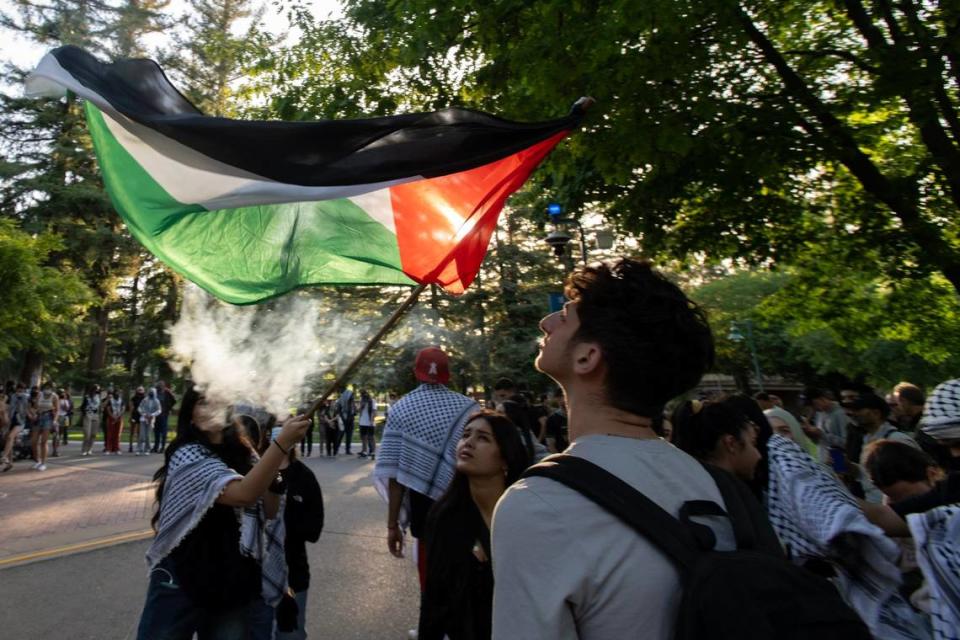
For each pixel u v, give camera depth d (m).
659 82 7.48
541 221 13.13
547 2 7.51
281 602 3.54
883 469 3.19
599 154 7.75
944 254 8.90
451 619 2.62
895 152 11.05
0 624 4.80
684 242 11.34
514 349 27.30
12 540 7.25
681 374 1.27
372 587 5.75
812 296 12.75
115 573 6.10
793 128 8.76
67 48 2.96
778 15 9.21
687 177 9.52
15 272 16.52
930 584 2.00
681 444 3.08
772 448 2.91
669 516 1.10
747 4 8.64
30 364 28.47
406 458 3.87
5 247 16.36
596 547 1.06
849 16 8.60
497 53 8.40
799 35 10.28
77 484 11.61
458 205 3.15
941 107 8.35
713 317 28.19
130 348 36.12
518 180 3.13
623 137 7.40
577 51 7.16
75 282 19.50
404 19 8.71
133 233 2.98
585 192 11.01
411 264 3.13
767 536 1.20
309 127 2.87
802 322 13.20
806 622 0.98
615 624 1.03
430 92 9.59
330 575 6.11
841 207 11.34
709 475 1.27
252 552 2.92
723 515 1.17
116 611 5.11
